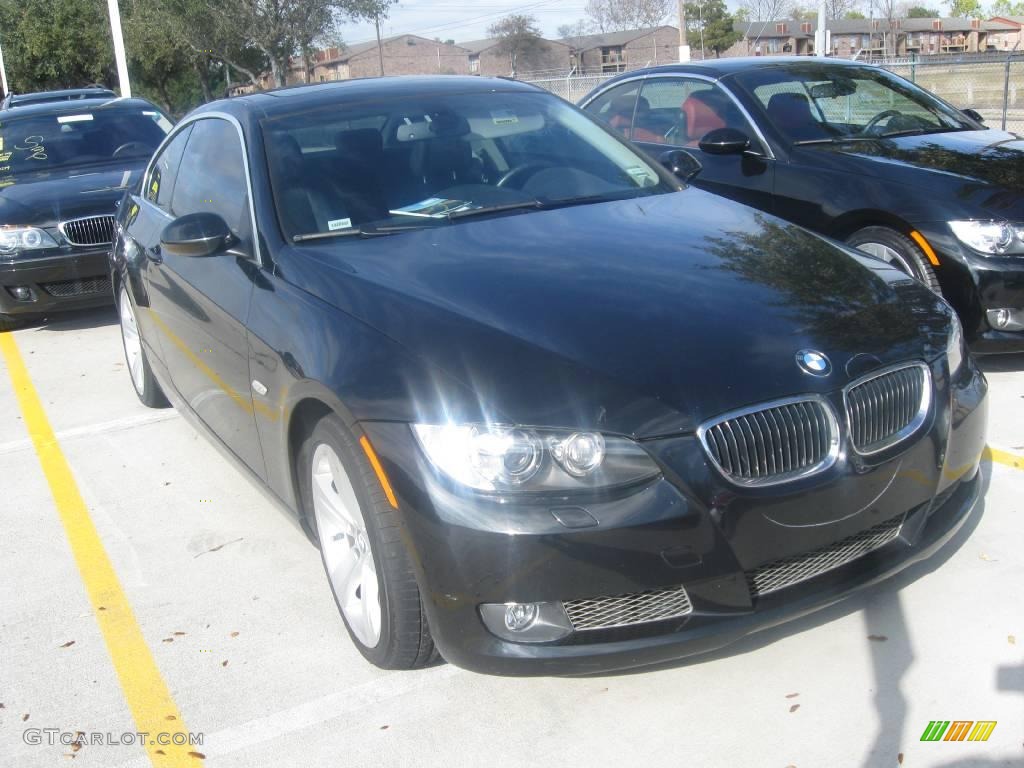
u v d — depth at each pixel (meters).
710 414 2.68
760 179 5.99
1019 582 3.39
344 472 3.01
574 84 28.33
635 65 70.19
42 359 7.15
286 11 34.19
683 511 2.61
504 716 2.95
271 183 3.86
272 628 3.50
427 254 3.46
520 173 4.16
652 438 2.63
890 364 2.96
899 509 2.95
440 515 2.62
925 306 3.34
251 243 3.77
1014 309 5.02
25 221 7.39
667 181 4.43
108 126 9.26
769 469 2.73
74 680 3.29
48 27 37.53
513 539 2.56
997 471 4.21
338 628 3.46
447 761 2.79
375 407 2.81
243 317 3.62
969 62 15.52
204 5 33.91
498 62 71.81
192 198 4.55
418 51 80.25
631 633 2.68
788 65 6.70
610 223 3.76
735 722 2.85
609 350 2.81
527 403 2.64
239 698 3.12
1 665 3.40
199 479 4.83
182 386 4.64
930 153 5.64
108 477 4.93
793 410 2.77
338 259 3.46
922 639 3.14
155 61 37.72
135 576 3.94
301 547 4.07
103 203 7.61
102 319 8.24
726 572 2.67
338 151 4.03
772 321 2.99
